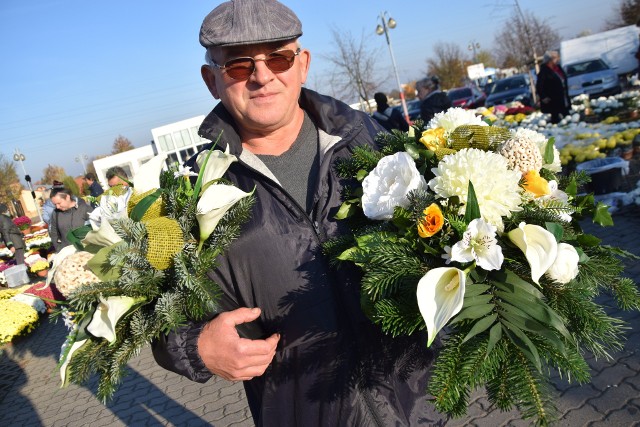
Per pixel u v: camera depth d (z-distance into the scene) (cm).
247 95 174
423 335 176
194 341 159
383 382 171
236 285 168
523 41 3309
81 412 516
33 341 816
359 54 3006
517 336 124
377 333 171
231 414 434
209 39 170
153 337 156
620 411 306
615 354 356
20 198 4300
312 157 187
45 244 1934
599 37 2031
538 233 131
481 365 121
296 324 168
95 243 149
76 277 146
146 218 156
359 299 169
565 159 802
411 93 4972
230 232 155
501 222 138
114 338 136
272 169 184
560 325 121
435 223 136
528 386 120
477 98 2303
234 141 181
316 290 168
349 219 173
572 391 335
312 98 186
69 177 959
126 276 142
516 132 170
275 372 175
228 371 156
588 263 149
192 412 456
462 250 130
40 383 629
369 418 170
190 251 151
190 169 174
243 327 171
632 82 1867
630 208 646
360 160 176
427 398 178
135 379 568
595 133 858
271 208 171
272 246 166
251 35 166
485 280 137
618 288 151
